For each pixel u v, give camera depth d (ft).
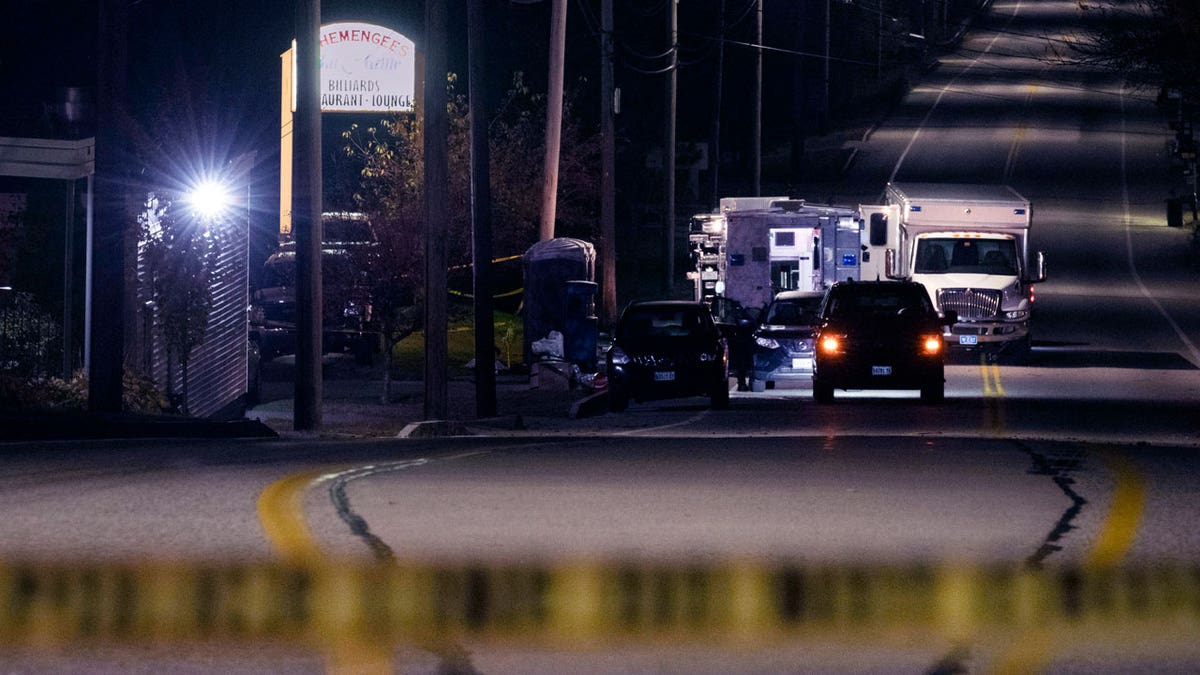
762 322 362.74
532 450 169.48
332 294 339.77
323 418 298.56
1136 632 75.97
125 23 223.10
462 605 82.02
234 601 82.17
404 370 406.41
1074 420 258.98
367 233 350.02
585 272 402.31
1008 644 73.51
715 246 479.82
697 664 69.97
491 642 73.97
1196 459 155.94
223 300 301.02
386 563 92.99
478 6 314.14
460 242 454.40
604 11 500.33
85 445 168.76
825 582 88.22
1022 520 111.65
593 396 332.19
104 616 78.74
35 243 275.80
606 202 502.38
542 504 118.32
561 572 90.84
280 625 77.30
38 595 83.41
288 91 376.07
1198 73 354.74
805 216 437.58
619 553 97.40
